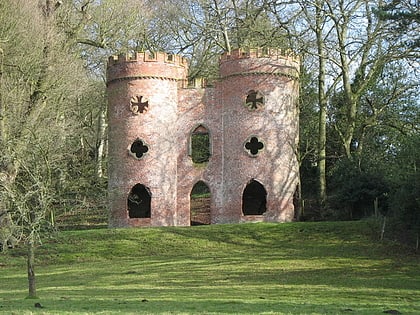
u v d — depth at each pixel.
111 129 45.19
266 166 43.19
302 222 40.19
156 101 44.47
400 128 45.94
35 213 23.31
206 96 45.06
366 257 32.25
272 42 53.22
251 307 17.73
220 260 32.41
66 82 42.56
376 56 45.84
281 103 43.97
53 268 32.50
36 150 28.94
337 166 45.03
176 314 15.92
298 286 24.67
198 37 57.03
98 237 38.31
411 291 23.23
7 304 18.48
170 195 44.22
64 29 43.84
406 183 33.12
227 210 43.66
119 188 44.19
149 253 35.59
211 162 44.50
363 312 16.64
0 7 37.94
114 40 49.41
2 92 36.41
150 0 58.94
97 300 19.66
